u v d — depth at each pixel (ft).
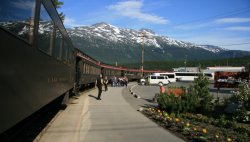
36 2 21.34
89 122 38.99
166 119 40.01
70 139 28.63
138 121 40.93
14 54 16.16
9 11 15.49
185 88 60.34
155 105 64.90
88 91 105.50
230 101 50.88
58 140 27.99
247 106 43.37
